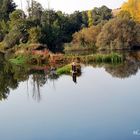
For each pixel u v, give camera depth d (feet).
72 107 108.06
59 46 390.63
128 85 138.10
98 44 371.76
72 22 495.00
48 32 368.48
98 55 247.70
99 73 181.68
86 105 109.09
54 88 143.54
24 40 365.20
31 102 121.29
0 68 252.21
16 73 215.92
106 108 103.35
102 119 91.76
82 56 248.11
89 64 234.38
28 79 182.91
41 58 261.44
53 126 89.71
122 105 105.50
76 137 79.00
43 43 353.92
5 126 93.50
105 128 83.46
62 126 88.63
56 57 249.55
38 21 384.27
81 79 163.22
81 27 504.84
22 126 92.43
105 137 76.89
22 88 154.20
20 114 105.09
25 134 85.25
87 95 123.95
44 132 85.15
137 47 368.07
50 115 100.89
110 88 134.31
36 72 212.23
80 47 386.11
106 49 365.20
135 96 116.57
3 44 386.32
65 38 437.58
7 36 382.63
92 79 160.86
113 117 92.84
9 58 312.91
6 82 178.70
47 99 123.34
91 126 86.28
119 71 185.78
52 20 440.86
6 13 497.05
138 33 364.58
